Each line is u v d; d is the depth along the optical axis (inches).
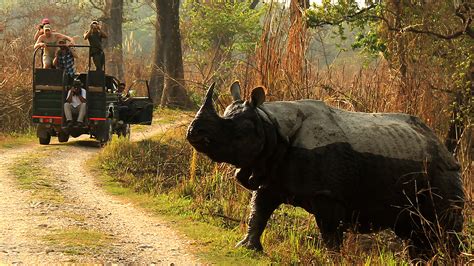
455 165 476.4
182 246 467.8
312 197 432.8
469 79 807.1
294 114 435.8
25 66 1365.7
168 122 1338.6
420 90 716.7
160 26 1660.9
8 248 431.8
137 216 567.2
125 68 2142.0
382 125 459.8
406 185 455.2
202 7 2009.1
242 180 441.7
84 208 584.1
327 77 690.8
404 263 459.5
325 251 449.1
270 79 657.0
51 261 406.3
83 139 1107.3
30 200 595.8
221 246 467.8
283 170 433.4
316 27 869.8
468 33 814.5
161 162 809.5
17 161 811.4
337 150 436.8
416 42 836.6
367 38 895.7
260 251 453.1
